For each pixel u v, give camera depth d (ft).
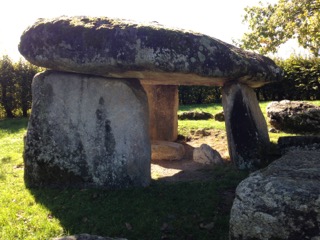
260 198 10.00
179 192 15.23
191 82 19.54
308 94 49.11
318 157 13.34
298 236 9.37
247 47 46.65
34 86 17.31
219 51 15.83
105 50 14.99
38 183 17.01
